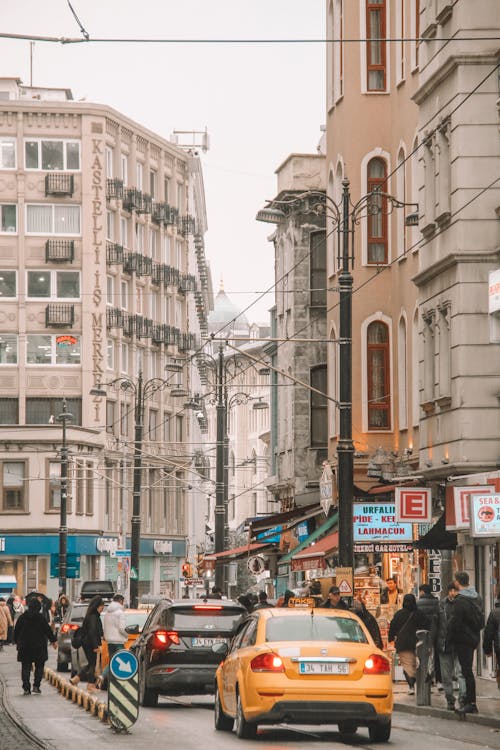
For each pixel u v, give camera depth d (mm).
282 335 64750
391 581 38594
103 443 92812
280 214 61719
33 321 92500
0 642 63375
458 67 35062
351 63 47750
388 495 46031
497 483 31875
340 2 49906
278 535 59562
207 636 28453
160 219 103000
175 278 105438
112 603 30516
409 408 44812
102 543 89750
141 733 22391
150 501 100375
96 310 93125
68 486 89375
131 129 98438
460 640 24297
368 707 20000
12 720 24703
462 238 35062
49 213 93375
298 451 61062
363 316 47000
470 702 24391
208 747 19703
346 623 20953
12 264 92625
